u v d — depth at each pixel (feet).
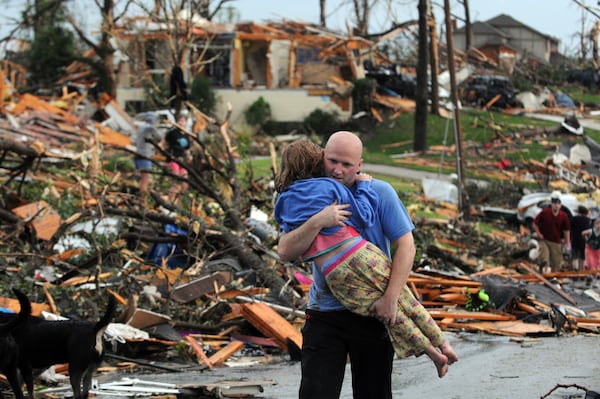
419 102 158.81
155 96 143.02
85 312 36.94
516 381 28.32
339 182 17.26
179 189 61.57
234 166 58.08
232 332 38.24
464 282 47.75
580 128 166.61
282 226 17.42
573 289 53.47
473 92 201.46
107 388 27.12
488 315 44.29
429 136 170.71
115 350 34.30
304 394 17.12
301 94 177.27
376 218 17.15
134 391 26.73
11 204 56.24
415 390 27.25
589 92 228.84
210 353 35.60
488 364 32.30
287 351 36.24
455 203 106.52
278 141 160.97
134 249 51.03
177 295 39.73
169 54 163.84
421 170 140.05
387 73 197.36
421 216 86.28
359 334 17.15
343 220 16.76
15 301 36.29
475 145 160.66
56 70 181.98
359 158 17.39
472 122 178.09
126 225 52.03
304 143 17.61
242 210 57.11
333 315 17.17
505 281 48.57
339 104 178.40
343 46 187.42
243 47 185.47
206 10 173.58
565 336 41.47
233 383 27.32
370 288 16.76
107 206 51.57
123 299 39.29
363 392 17.61
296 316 39.52
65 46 181.47
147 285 40.83
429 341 17.01
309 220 16.76
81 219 48.11
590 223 70.08
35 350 23.39
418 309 17.12
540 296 48.29
